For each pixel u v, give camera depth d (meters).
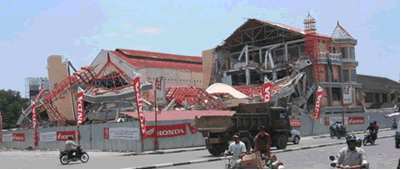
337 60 72.88
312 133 48.53
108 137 34.16
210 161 21.44
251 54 79.94
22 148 46.12
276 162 13.39
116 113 45.03
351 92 74.69
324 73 71.44
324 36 72.94
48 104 58.06
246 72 75.25
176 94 56.97
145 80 70.50
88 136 36.41
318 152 24.50
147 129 31.83
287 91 64.25
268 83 45.94
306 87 71.06
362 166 10.06
